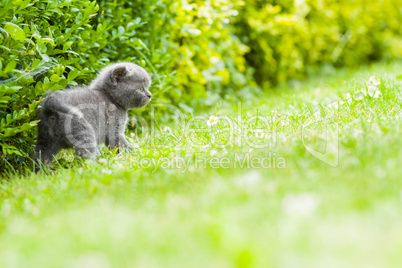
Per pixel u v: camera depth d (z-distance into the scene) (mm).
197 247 2367
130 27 5941
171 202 3016
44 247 2561
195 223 2643
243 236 2416
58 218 3039
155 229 2633
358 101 5473
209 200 2951
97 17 6211
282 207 2705
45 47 4574
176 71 7656
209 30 8117
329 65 12359
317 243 2285
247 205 2795
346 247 2223
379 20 13508
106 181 3723
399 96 5660
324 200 2729
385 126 4109
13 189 3924
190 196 3113
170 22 7328
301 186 2982
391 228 2330
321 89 7934
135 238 2525
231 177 3377
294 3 10531
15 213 3314
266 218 2604
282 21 9898
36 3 4891
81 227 2793
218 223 2570
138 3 6711
